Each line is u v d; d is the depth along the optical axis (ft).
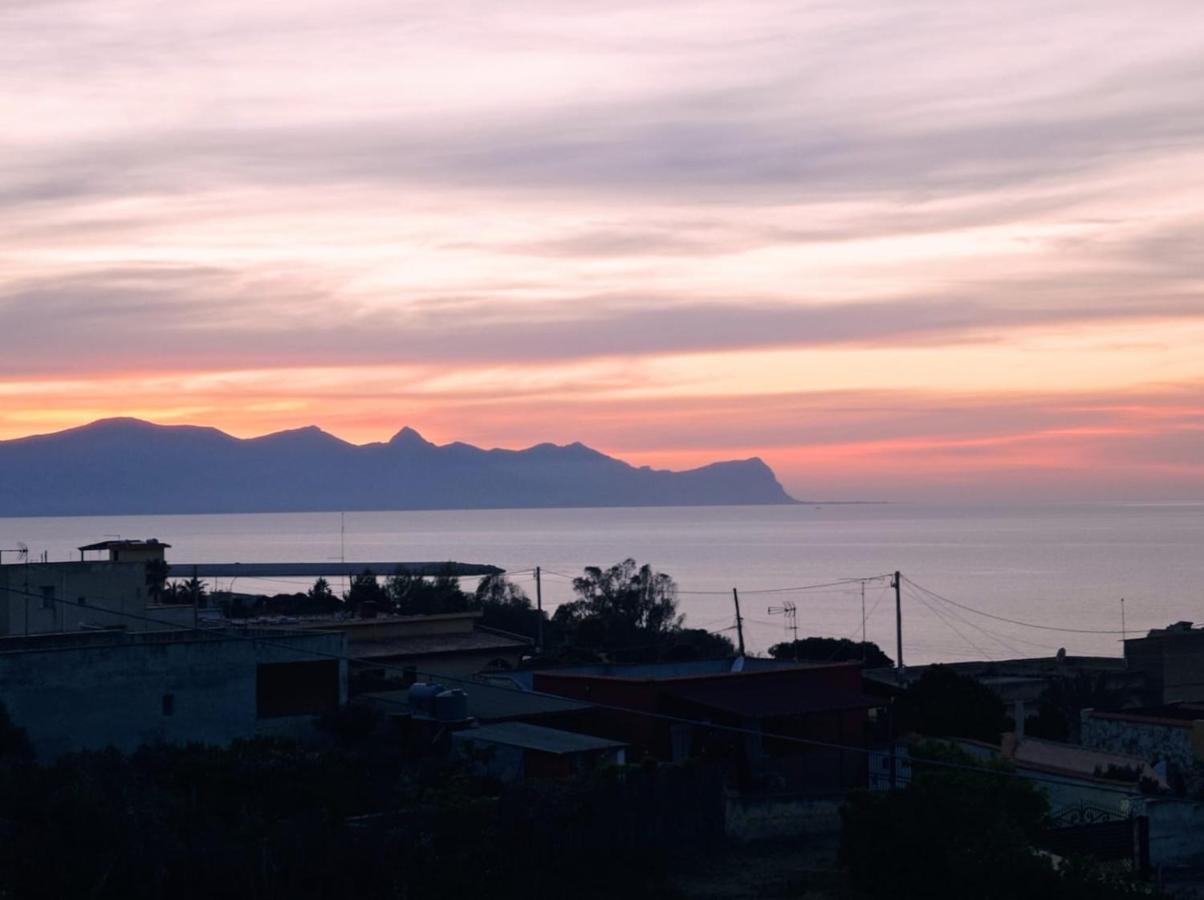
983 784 113.39
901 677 203.31
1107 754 147.02
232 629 159.74
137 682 124.47
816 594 632.79
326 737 133.90
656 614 330.13
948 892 99.66
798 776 141.69
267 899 88.63
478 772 125.70
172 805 96.48
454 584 306.96
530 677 159.53
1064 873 97.35
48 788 92.53
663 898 102.27
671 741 140.77
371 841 94.12
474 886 95.81
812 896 103.96
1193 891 108.78
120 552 258.57
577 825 106.11
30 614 163.53
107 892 86.79
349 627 212.23
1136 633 432.25
